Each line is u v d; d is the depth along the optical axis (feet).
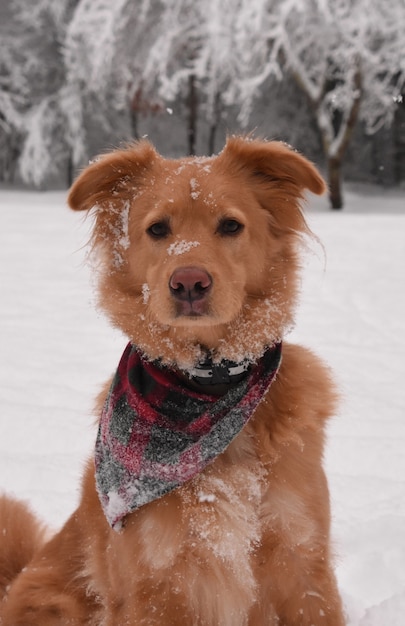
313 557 3.32
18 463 4.75
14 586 3.75
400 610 3.51
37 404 5.51
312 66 21.85
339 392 3.59
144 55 23.20
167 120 30.78
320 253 11.05
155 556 3.26
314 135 28.14
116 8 21.15
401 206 22.29
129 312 3.42
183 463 3.23
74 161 27.02
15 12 27.94
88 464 3.68
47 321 7.78
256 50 19.62
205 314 3.20
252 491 3.26
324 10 18.54
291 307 3.45
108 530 3.44
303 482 3.30
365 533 4.20
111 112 28.94
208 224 3.35
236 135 3.75
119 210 3.56
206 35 20.89
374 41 21.02
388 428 5.20
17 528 3.95
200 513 3.24
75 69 24.18
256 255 3.40
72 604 3.60
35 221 15.02
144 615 3.29
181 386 3.36
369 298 8.57
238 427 3.26
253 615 3.41
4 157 29.68
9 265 10.56
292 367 3.44
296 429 3.31
